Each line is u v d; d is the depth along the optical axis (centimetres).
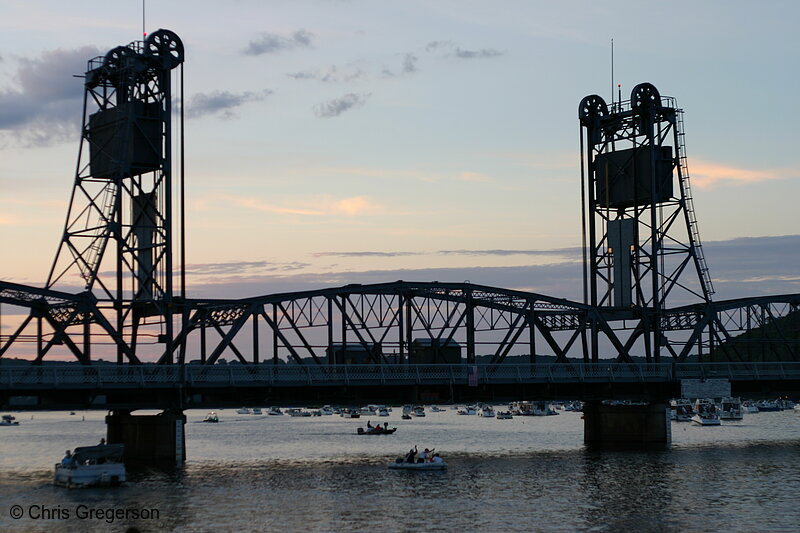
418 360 15612
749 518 9438
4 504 9994
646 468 12925
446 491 10975
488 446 17162
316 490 11000
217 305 13825
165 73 14138
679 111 16875
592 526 9069
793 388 17062
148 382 11831
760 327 17725
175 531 8806
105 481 11194
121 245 13812
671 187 16838
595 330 16500
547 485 11406
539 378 14362
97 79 14262
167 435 12888
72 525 9019
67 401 11556
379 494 10744
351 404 13038
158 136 14050
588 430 16400
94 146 14238
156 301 13638
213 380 12225
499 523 9175
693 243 16838
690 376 16125
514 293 15825
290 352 14075
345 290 14650
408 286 15088
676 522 9250
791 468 12875
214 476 12150
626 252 16588
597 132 16938
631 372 15412
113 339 13500
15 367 10881
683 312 17025
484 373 13888
